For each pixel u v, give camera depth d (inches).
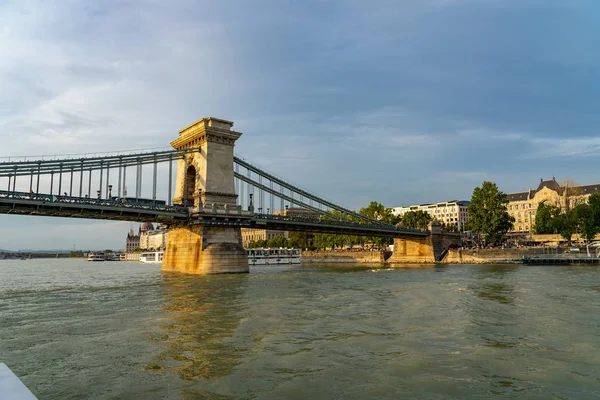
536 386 549.6
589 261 3221.0
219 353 686.5
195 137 2559.1
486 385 552.1
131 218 2235.5
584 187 6323.8
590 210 3843.5
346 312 1063.0
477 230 4426.7
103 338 788.6
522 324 911.7
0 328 891.4
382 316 1007.6
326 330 855.1
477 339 783.1
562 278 1961.1
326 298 1330.0
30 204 1877.5
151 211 2234.3
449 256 4202.8
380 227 3846.0
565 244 4613.7
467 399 507.2
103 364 629.3
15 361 646.5
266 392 522.0
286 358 660.1
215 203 2420.0
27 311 1120.8
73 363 634.8
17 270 4574.3
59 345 740.0
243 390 528.1
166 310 1102.4
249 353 686.5
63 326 906.7
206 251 2385.6
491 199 4330.7
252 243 7869.1
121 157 2241.6
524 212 7032.5
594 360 656.4
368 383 555.5
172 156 2476.6
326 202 3499.0
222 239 2470.5
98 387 535.8
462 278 2082.9
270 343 748.6
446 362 645.3
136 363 633.6
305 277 2231.8
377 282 1900.8
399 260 4596.5
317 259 5418.3
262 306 1163.3
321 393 520.7
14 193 1852.9
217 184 2475.4
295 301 1261.1
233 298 1332.4
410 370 608.1
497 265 3442.4
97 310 1117.1
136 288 1683.1
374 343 751.7
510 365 633.0
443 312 1061.1
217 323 922.7
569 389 540.1
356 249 5698.8
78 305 1220.5
